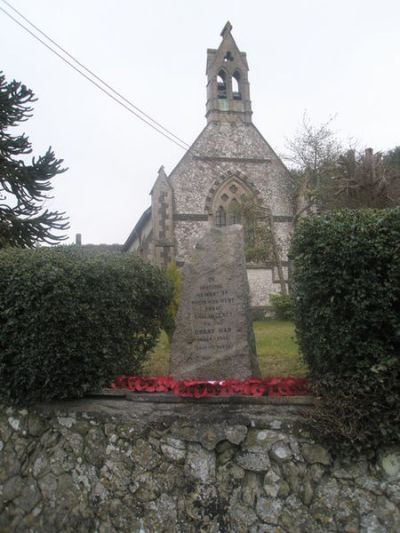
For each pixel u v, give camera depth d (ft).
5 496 16.90
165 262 75.15
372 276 13.94
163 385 17.10
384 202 47.60
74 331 17.34
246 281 20.02
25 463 17.13
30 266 17.56
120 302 19.48
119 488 15.65
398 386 13.61
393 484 13.30
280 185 83.97
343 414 13.92
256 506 14.21
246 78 88.74
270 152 85.15
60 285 17.10
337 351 14.38
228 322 19.54
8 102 39.37
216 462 15.07
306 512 13.75
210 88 86.53
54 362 17.11
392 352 14.01
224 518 14.39
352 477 13.70
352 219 14.94
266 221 78.43
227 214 81.46
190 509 14.74
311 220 15.52
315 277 14.80
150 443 15.85
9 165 38.83
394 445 13.56
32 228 39.45
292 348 29.78
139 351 22.58
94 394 17.48
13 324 17.33
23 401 17.79
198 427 15.53
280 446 14.57
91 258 19.48
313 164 85.15
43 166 39.65
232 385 15.94
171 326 25.43
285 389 15.48
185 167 81.15
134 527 15.07
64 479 16.37
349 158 54.29
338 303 14.42
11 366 17.80
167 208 77.15
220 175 81.97
